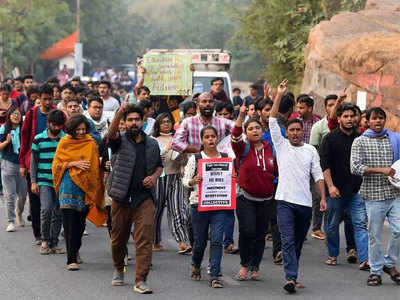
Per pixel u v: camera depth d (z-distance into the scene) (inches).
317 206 530.6
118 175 387.9
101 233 547.8
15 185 552.1
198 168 398.6
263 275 428.5
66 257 467.8
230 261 461.4
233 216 410.0
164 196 478.6
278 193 398.0
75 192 432.5
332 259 455.8
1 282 408.8
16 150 544.7
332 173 441.1
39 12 2498.8
